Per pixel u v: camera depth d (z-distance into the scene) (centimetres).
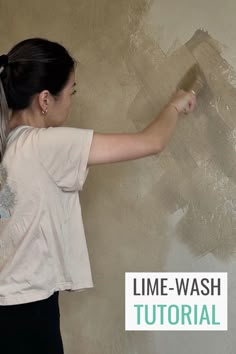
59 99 126
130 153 119
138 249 164
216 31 143
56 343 125
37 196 118
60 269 123
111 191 167
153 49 153
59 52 124
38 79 120
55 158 117
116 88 162
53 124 130
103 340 174
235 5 141
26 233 118
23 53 121
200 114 148
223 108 144
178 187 155
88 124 168
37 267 119
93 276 172
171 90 151
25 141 119
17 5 176
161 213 159
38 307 121
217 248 152
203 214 152
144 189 161
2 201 119
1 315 120
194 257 156
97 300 173
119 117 162
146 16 154
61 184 119
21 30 177
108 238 169
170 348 163
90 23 164
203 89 146
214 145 147
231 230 149
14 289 119
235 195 147
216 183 149
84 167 118
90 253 172
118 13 159
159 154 157
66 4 168
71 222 124
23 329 120
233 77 142
